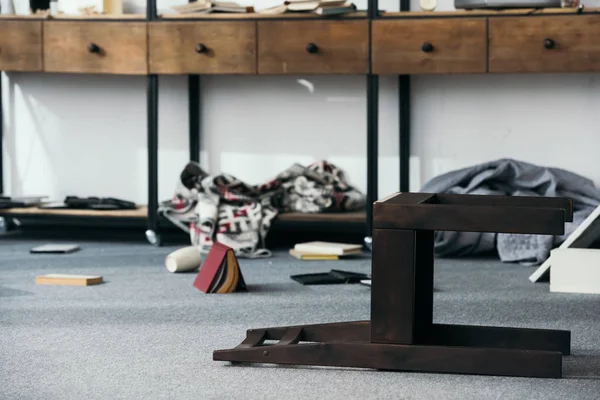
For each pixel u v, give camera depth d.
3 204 4.79
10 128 5.24
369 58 4.37
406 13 4.34
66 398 2.13
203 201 4.46
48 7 5.08
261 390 2.19
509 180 4.38
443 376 2.32
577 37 4.20
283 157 5.02
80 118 5.17
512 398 2.13
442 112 4.86
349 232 4.95
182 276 3.82
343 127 4.96
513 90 4.80
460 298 3.32
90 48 4.57
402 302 2.35
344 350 2.38
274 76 5.00
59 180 5.21
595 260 3.44
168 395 2.15
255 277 3.79
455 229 2.29
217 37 4.48
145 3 5.01
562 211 2.24
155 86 4.62
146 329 2.83
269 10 4.46
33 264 4.11
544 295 3.39
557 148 4.79
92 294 3.40
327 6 4.36
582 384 2.25
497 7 4.26
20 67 4.64
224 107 5.05
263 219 4.46
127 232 5.19
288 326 2.61
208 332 2.79
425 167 4.89
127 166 5.15
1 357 2.50
